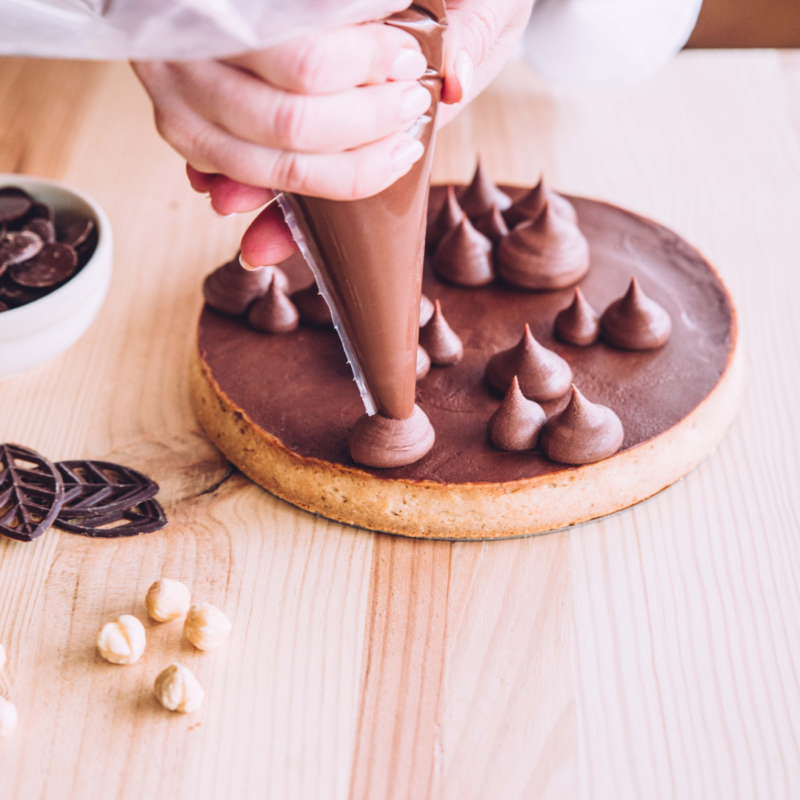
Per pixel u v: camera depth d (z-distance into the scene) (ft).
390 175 1.61
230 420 2.05
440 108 1.82
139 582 1.92
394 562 1.94
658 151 2.68
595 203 2.41
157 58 1.50
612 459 1.96
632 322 2.10
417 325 1.79
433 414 2.02
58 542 1.96
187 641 1.86
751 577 1.93
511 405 1.95
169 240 2.47
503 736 1.78
